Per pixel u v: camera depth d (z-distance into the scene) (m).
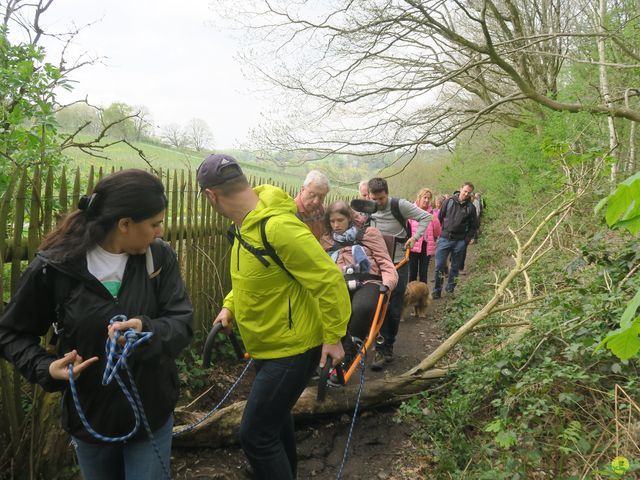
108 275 1.93
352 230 4.58
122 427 1.96
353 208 4.79
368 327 4.30
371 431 4.00
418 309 7.42
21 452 2.80
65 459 2.92
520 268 4.88
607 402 3.25
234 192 2.54
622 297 3.70
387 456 3.69
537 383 3.44
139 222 1.89
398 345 6.24
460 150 15.46
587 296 4.14
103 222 1.88
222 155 2.57
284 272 2.56
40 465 2.84
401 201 5.55
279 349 2.64
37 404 2.81
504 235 11.08
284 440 3.03
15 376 2.82
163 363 2.00
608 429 3.13
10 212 3.16
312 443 3.83
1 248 2.74
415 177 20.98
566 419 3.36
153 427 2.01
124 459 2.03
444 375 4.42
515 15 11.36
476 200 13.20
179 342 1.99
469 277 10.20
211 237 5.13
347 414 4.16
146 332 1.89
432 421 3.77
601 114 8.07
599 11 10.77
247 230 2.54
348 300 2.60
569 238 6.52
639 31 9.42
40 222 2.96
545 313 4.37
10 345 1.91
